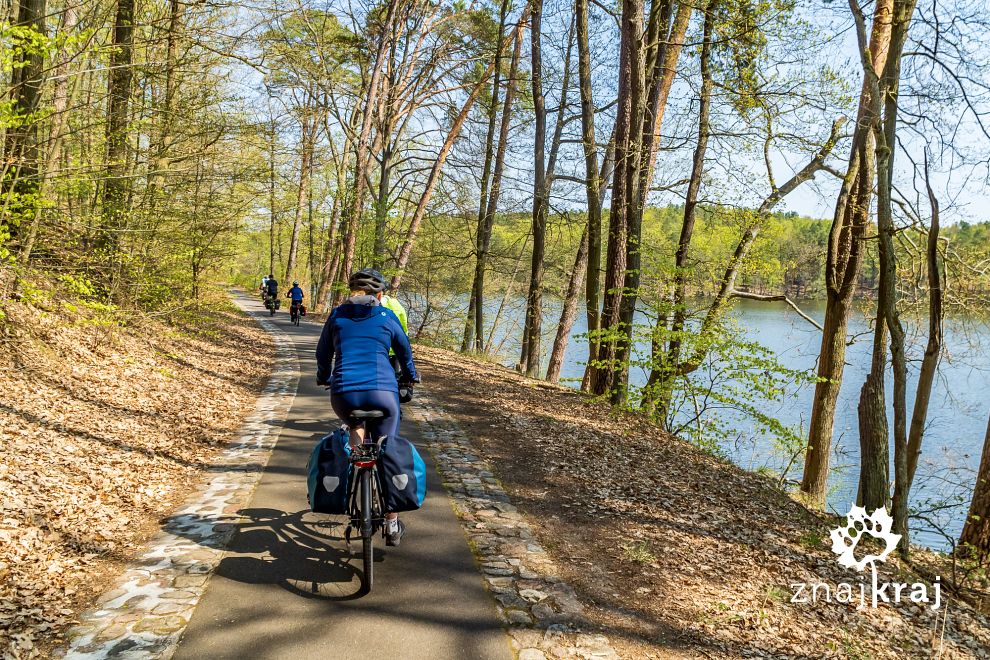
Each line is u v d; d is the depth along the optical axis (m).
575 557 5.13
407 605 4.05
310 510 5.55
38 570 4.01
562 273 22.33
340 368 4.26
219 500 5.70
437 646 3.63
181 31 8.98
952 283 11.62
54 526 4.56
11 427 5.91
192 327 13.55
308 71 10.68
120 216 9.62
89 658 3.27
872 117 9.05
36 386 7.12
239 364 13.41
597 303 15.52
